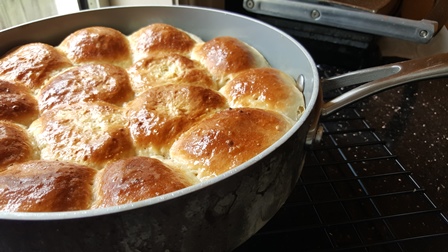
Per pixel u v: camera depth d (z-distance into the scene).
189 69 0.26
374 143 0.28
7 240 0.14
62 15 0.29
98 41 0.28
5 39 0.28
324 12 0.31
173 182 0.17
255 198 0.17
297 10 0.32
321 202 0.23
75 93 0.24
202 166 0.19
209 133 0.20
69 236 0.14
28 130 0.22
